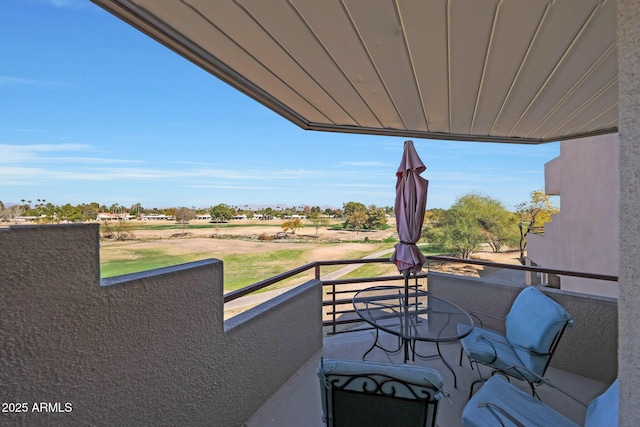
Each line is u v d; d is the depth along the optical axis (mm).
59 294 1001
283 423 1898
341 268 18641
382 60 1566
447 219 23750
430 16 1202
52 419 986
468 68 1628
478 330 2426
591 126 2631
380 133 2846
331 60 1576
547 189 10773
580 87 1848
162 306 1361
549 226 10250
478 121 2516
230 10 1188
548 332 1902
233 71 1705
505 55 1486
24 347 920
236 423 1824
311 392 2225
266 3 1145
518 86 1839
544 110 2248
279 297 2424
